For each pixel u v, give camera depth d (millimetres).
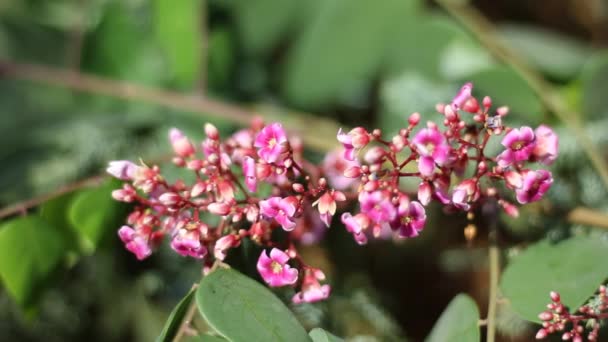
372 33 462
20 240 380
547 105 429
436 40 458
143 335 454
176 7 441
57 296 457
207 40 452
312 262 456
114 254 448
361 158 413
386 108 461
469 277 458
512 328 408
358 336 445
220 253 349
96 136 459
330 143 432
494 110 448
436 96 457
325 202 344
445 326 374
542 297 364
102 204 382
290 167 348
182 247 348
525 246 422
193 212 363
